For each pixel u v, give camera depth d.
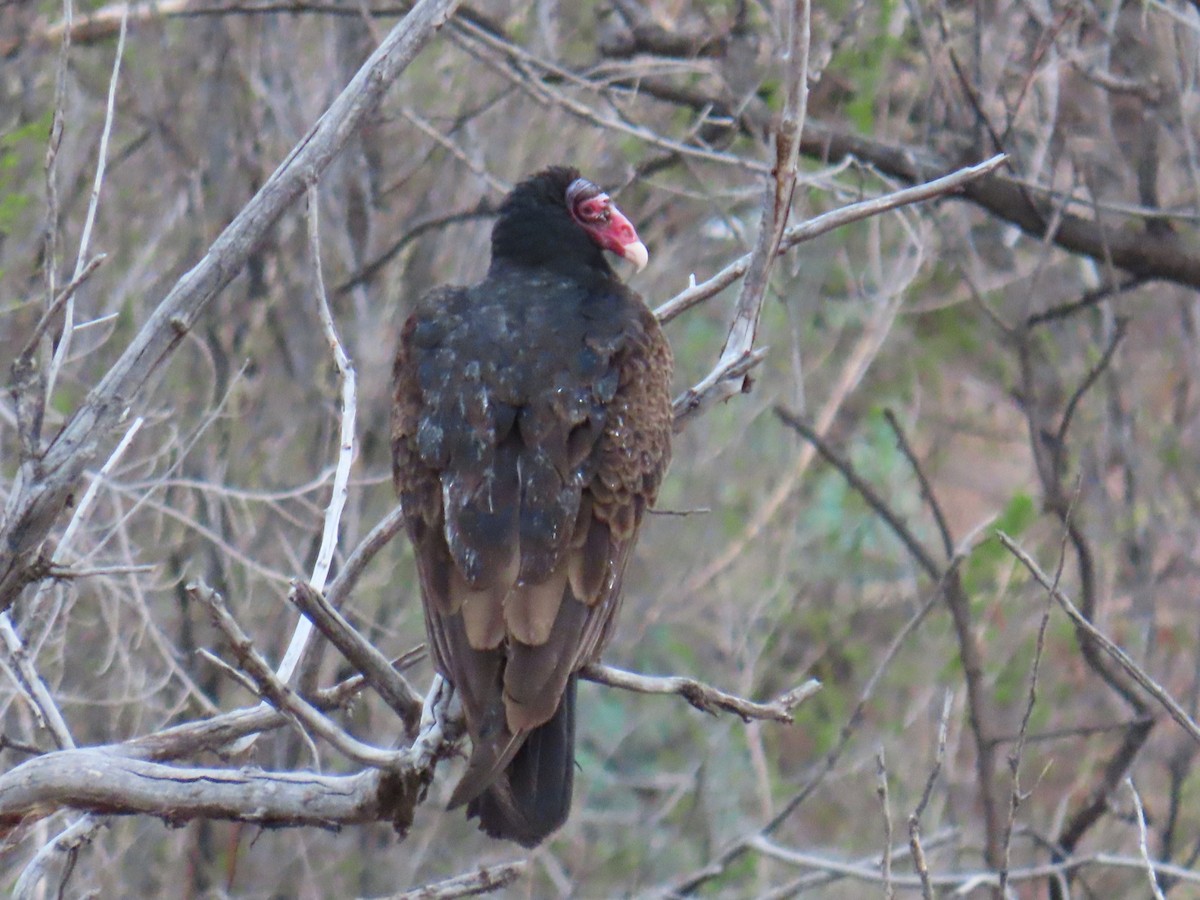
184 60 13.28
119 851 11.55
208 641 12.24
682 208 14.05
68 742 6.74
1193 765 13.63
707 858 13.44
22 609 9.84
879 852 12.95
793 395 13.93
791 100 6.99
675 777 14.14
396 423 7.16
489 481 6.70
